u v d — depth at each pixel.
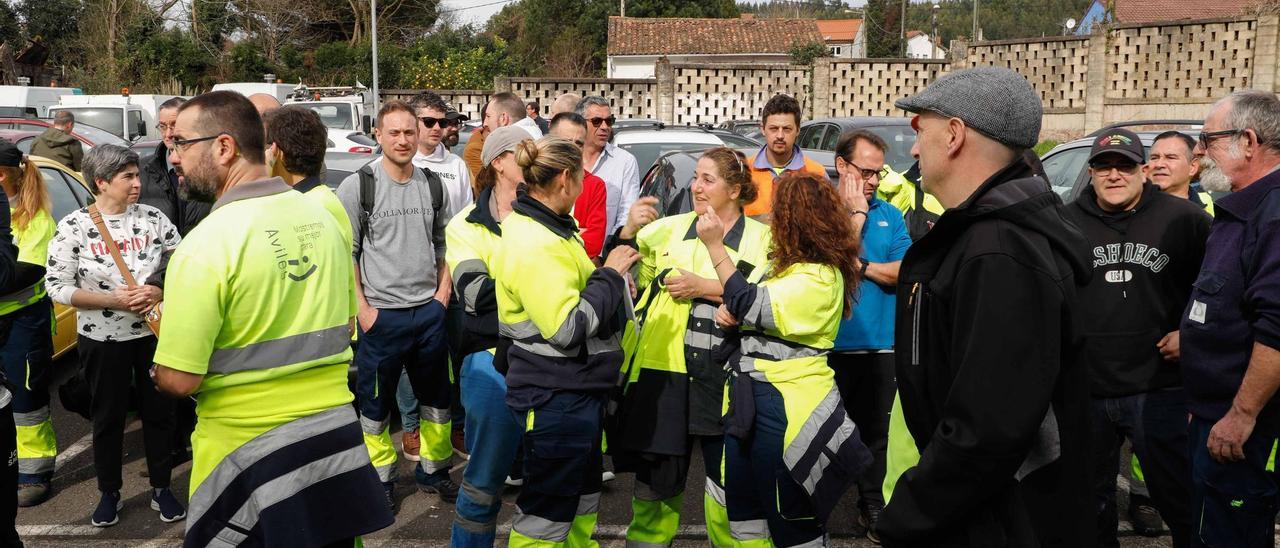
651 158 8.53
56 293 4.41
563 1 59.41
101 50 38.72
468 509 3.77
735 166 3.62
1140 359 3.68
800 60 35.12
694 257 3.68
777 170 5.30
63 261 4.44
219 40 40.09
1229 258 3.10
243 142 2.79
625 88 23.89
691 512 4.86
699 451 5.73
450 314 5.11
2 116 21.48
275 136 4.07
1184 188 4.65
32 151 10.55
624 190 5.91
